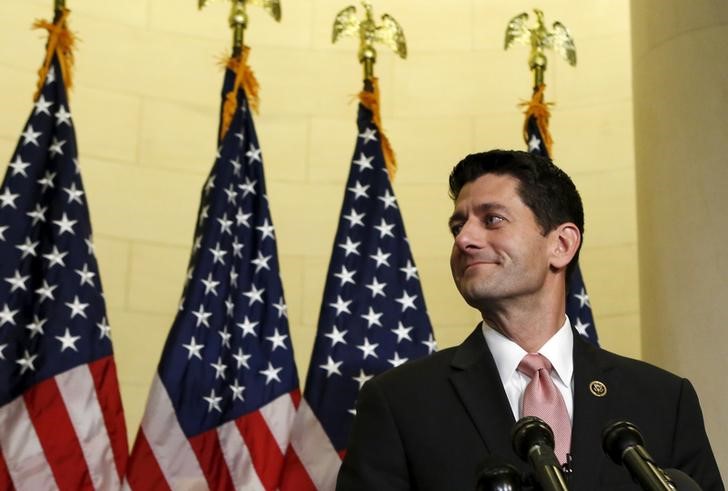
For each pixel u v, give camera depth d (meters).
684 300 10.59
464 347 7.18
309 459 11.79
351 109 16.83
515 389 6.89
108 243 15.51
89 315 12.06
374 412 6.95
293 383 12.26
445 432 6.66
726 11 11.20
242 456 11.79
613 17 16.83
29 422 11.45
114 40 16.20
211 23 16.77
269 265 12.75
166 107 16.28
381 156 13.27
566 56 14.08
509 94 16.84
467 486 6.41
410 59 17.11
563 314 7.23
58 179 12.47
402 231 12.95
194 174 16.20
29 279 12.03
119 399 11.85
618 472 6.32
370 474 6.71
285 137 16.56
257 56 16.77
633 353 15.45
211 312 12.20
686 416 6.77
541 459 4.78
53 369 11.67
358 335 12.34
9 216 12.14
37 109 12.69
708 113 10.94
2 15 15.52
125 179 15.83
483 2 17.30
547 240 7.15
